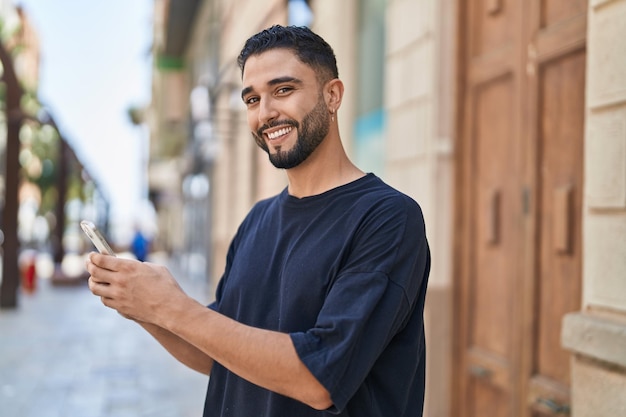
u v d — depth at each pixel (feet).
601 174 8.16
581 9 9.78
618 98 7.89
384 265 4.92
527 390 10.85
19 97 42.55
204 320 4.82
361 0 19.92
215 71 50.29
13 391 21.45
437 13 14.37
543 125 10.74
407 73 15.88
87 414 18.95
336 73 5.64
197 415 19.08
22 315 39.88
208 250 55.01
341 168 5.65
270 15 30.83
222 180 48.47
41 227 157.99
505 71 12.02
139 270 4.99
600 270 8.16
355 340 4.66
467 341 13.30
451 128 14.20
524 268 11.09
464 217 13.67
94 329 34.83
